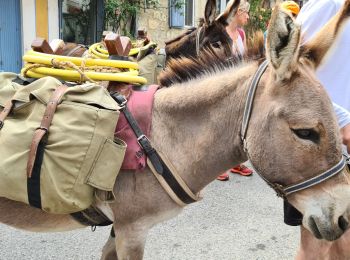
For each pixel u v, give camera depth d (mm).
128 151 1944
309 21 2201
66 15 8750
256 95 1838
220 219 4109
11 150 1884
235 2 4449
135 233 2049
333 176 1765
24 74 2252
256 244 3656
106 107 1916
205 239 3715
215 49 2080
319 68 1868
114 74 2109
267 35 1695
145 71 4547
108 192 1933
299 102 1735
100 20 9266
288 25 1657
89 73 2117
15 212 2146
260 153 1814
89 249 3496
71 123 1882
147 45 4727
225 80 1958
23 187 1877
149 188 1989
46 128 1876
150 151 1960
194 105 1990
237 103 1920
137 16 9852
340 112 2094
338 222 1774
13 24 7879
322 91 1757
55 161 1859
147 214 2029
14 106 1980
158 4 10273
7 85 2117
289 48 1688
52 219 2154
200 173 2043
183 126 2020
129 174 1982
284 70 1718
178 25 10773
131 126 1976
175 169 2008
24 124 1921
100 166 1873
